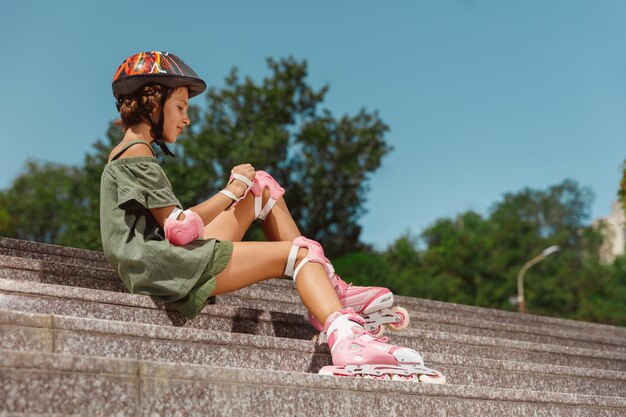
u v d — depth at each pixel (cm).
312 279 418
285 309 614
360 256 3422
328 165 4009
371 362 392
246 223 452
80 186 3894
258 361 411
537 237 5856
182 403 311
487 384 508
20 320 350
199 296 416
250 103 4041
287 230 456
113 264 430
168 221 414
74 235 2959
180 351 387
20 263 490
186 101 453
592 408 433
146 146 437
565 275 5488
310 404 339
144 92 441
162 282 414
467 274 5328
